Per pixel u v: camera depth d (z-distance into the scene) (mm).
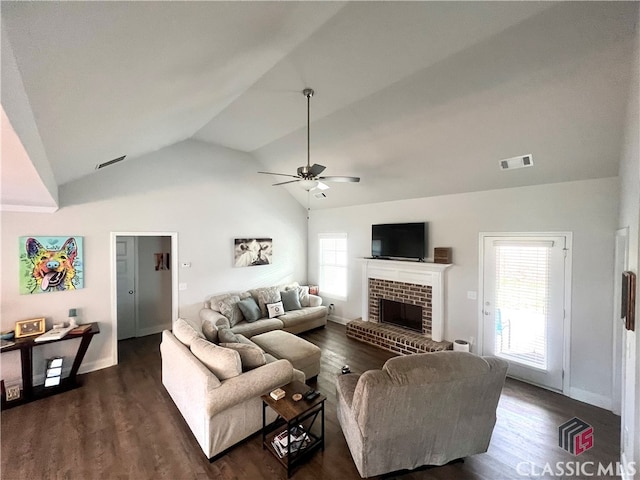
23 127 1372
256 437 2727
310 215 7141
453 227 4582
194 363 2670
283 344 3992
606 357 3244
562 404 3326
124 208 4430
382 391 1975
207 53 1836
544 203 3666
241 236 5895
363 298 5793
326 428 2867
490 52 2342
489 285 4195
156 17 1244
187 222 5125
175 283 5027
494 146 3391
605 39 2021
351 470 2350
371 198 5609
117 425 2871
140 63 1594
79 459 2426
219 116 4035
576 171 3293
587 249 3359
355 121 3773
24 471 2297
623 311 2320
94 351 4145
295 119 3982
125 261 5453
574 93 2500
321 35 2188
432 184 4523
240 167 5840
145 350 4867
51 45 1115
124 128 2637
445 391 2061
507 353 4039
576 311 3441
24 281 3641
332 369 4188
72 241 3963
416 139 3723
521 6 1886
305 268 7160
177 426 2857
